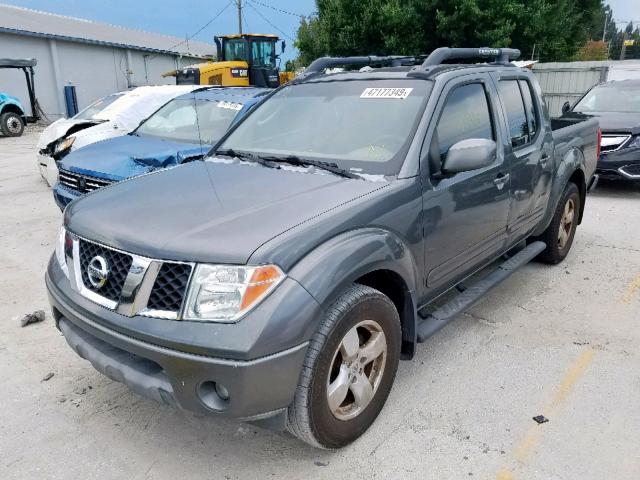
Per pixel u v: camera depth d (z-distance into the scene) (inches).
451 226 131.0
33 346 152.3
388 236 110.2
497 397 127.1
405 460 106.7
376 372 113.3
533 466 104.6
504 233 159.8
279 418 95.7
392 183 116.7
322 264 95.0
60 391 131.0
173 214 105.0
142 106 344.5
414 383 133.2
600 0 1043.9
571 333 158.6
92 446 111.9
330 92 150.5
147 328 91.4
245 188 117.7
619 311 172.7
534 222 180.7
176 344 88.7
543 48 793.6
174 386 91.7
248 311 88.4
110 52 1230.3
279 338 88.4
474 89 148.3
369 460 107.0
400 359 125.6
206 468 106.0
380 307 108.5
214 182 123.6
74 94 1090.1
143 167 221.3
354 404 109.6
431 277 128.6
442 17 716.0
